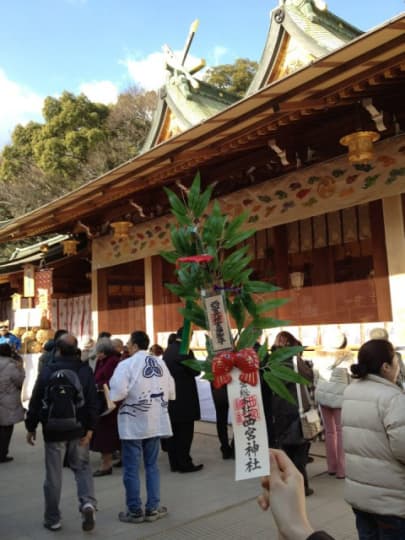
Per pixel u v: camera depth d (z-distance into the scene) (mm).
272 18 11617
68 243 13742
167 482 5938
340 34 11906
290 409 4930
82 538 4387
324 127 7445
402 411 2719
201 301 1573
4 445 7375
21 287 17875
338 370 5734
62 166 30891
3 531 4633
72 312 14805
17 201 31703
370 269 8320
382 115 6297
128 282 12375
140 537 4352
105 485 5953
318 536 1137
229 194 9477
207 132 6746
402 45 4656
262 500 1403
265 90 5504
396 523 2723
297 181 8391
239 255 1543
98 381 6379
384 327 7363
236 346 1529
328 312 8078
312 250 9086
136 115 33438
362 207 8430
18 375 7469
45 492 4641
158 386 4891
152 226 11508
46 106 32500
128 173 8367
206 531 4406
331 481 5578
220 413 6887
